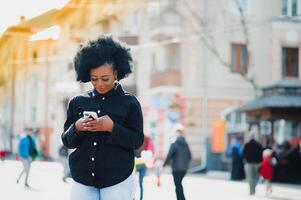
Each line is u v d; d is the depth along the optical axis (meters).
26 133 18.16
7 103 52.38
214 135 29.58
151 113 33.88
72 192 4.08
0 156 37.66
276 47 31.62
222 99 32.19
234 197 16.88
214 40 32.28
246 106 25.58
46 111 47.38
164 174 29.66
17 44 41.16
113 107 4.08
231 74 32.31
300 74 31.59
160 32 32.97
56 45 41.09
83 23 37.78
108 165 3.98
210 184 22.84
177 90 32.31
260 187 21.69
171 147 13.13
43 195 15.26
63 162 20.77
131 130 4.07
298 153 24.11
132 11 35.41
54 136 45.72
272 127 24.19
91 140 3.99
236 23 32.28
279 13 31.69
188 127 32.03
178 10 32.72
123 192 4.04
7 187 17.80
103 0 36.09
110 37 4.13
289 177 24.19
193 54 32.38
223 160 30.91
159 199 15.26
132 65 4.21
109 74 4.04
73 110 4.17
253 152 17.48
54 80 45.75
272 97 24.17
